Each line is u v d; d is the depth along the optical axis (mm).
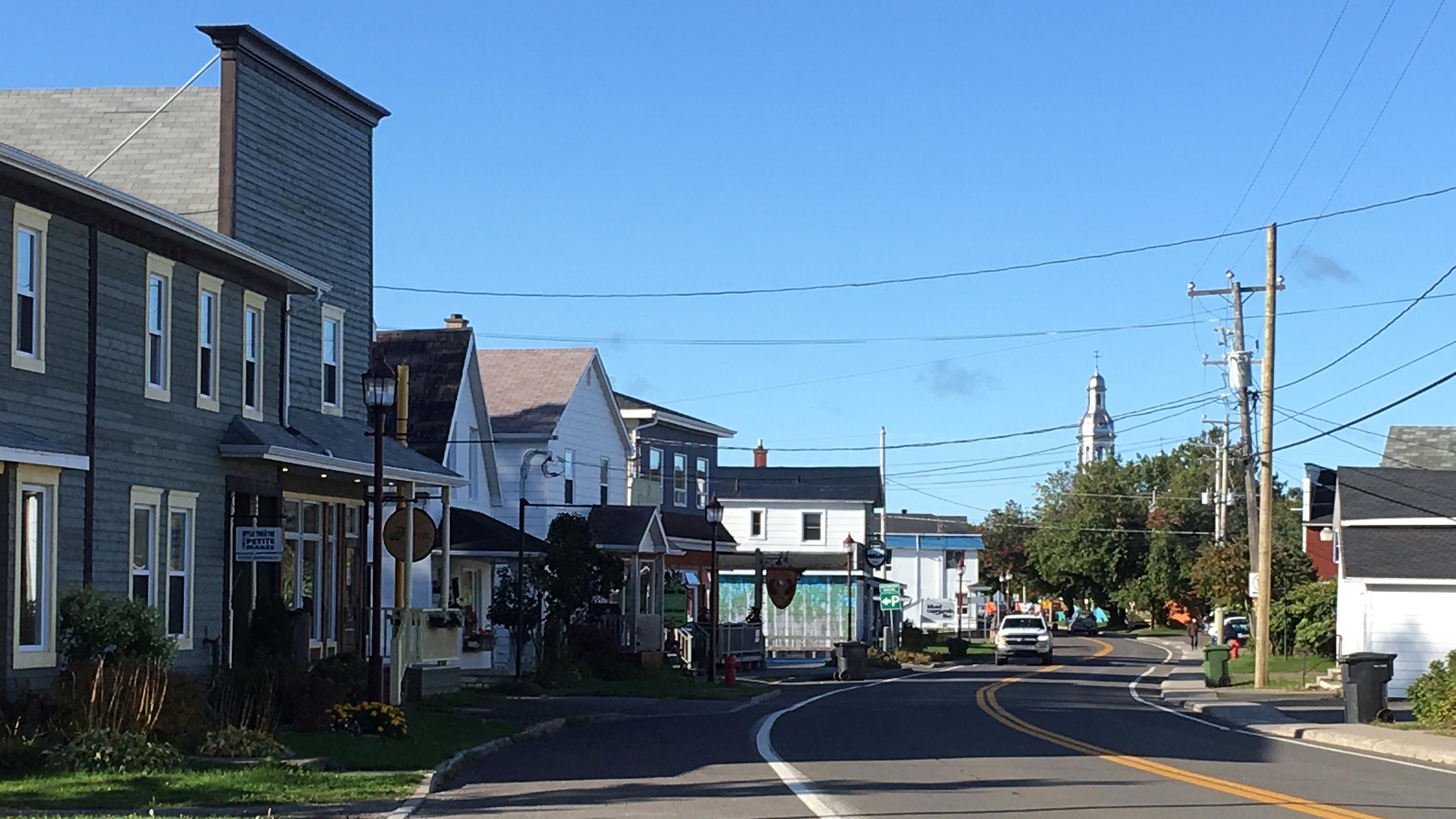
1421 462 56781
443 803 15156
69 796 14633
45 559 19984
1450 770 19922
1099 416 145000
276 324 28125
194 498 24578
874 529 86250
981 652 79500
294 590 28516
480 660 40500
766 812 14117
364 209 33219
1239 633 77938
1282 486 116688
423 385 41000
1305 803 14938
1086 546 106500
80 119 30141
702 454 61531
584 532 39250
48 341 20609
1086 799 14977
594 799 15344
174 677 18703
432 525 30234
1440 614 38812
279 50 29109
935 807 14328
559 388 47688
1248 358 47062
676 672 44000
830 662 57625
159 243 23625
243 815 13898
